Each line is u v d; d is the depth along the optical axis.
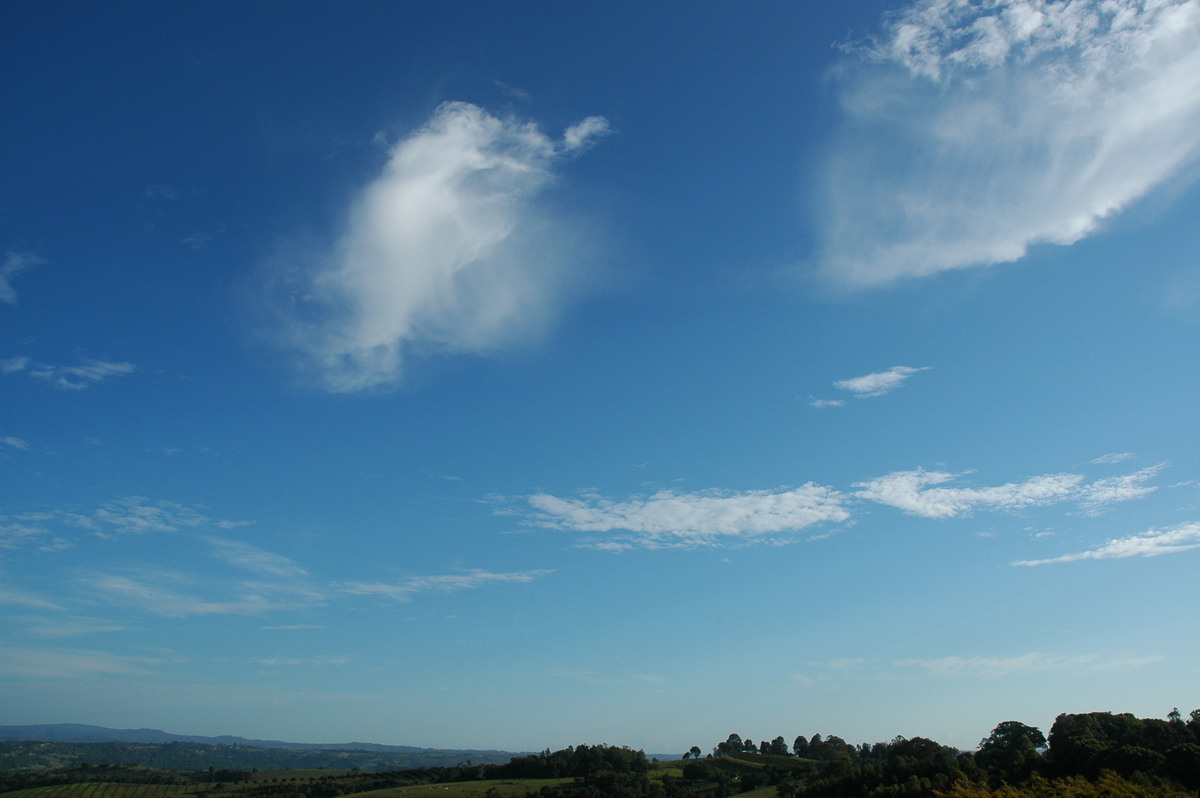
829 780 150.38
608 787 192.50
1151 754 109.44
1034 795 106.62
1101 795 99.38
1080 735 132.88
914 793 124.81
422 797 188.00
